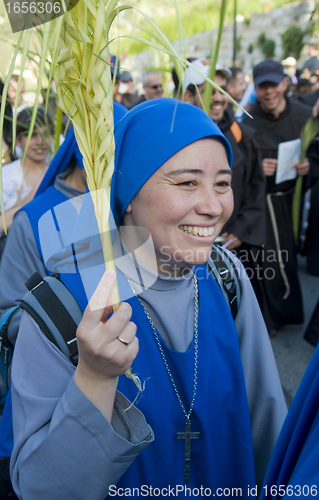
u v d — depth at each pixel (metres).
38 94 0.48
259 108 3.21
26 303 0.82
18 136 2.04
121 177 0.82
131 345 0.68
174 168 0.75
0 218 2.14
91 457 0.70
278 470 0.82
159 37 0.52
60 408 0.71
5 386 1.21
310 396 0.73
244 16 11.73
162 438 0.86
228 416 0.99
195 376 0.90
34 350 0.80
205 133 0.76
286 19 11.06
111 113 0.60
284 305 3.20
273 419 1.08
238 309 1.05
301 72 6.80
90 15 0.57
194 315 0.95
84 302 0.83
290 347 3.18
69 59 0.57
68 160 1.66
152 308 0.90
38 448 0.71
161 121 0.77
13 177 2.15
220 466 0.99
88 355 0.65
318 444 0.63
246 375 1.08
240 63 12.07
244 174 2.81
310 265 4.23
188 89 2.56
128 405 0.77
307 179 3.26
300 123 3.13
